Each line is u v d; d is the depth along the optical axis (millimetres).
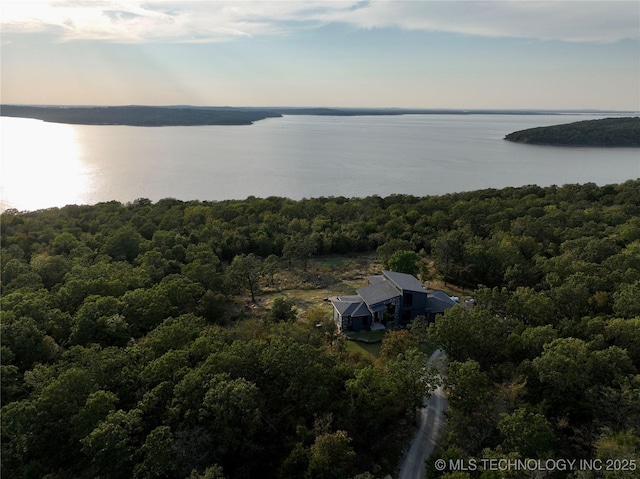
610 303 45469
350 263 83500
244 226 94625
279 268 79938
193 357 36500
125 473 28016
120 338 43406
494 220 90188
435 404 39656
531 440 28750
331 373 35531
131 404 33281
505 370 38531
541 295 46656
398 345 43312
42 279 58812
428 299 57625
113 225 88812
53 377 33875
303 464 29516
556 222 83562
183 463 28453
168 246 77750
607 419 31188
